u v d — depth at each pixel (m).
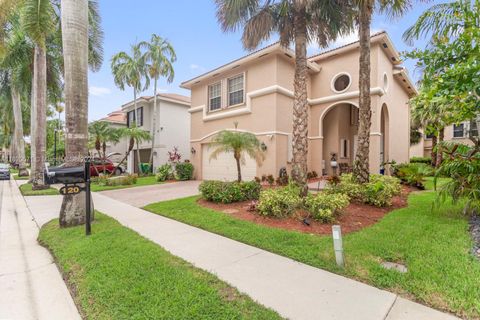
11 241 5.46
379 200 7.21
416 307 2.75
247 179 13.66
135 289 3.10
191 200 8.74
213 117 15.57
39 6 8.88
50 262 4.34
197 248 4.60
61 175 5.41
